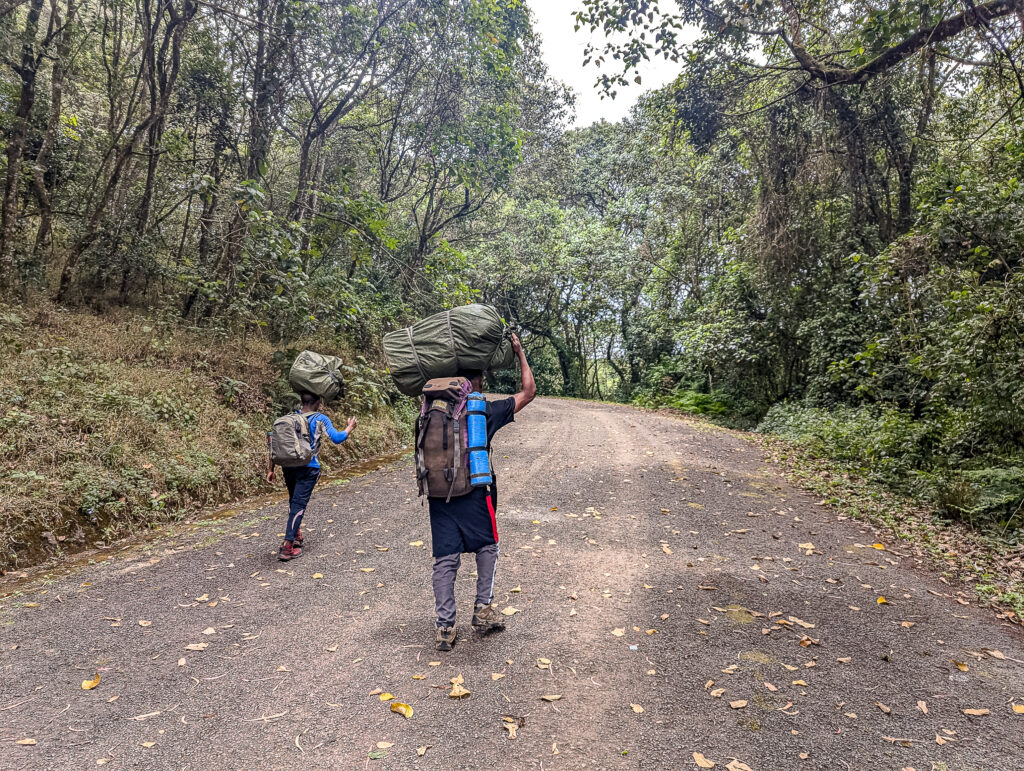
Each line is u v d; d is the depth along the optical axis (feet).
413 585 14.85
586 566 16.25
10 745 8.34
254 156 38.96
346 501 23.72
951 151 42.27
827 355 47.44
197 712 9.29
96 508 18.79
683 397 70.54
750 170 53.47
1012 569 17.34
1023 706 9.81
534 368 119.24
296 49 40.01
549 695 9.83
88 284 36.55
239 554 17.26
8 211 31.71
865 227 47.24
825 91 42.24
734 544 18.45
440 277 44.75
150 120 35.12
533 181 92.48
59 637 11.88
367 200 38.99
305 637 11.97
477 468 11.26
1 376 22.79
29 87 32.55
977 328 22.48
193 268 38.34
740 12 37.17
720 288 61.16
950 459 26.84
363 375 41.42
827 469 31.40
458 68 50.57
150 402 25.62
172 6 34.83
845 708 9.64
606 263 92.79
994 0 28.14
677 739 8.70
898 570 16.78
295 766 8.00
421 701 9.63
